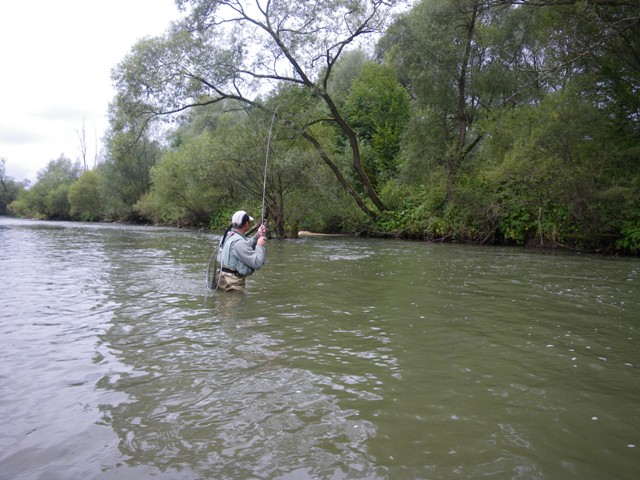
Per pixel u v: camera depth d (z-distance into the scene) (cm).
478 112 1784
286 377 287
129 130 1862
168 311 470
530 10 1373
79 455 199
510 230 1541
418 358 326
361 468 188
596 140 1312
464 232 1662
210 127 3062
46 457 198
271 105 1766
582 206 1300
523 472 186
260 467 189
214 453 200
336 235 2125
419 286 639
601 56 1330
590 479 182
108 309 479
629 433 220
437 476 183
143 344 355
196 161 1948
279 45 1692
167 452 201
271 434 216
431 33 1692
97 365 308
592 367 310
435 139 1792
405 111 2798
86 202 4959
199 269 812
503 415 238
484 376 292
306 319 439
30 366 306
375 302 524
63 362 314
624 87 1357
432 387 274
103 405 247
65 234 2145
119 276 721
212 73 1711
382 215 1994
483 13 1570
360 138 2769
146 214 3741
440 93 1755
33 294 563
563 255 1188
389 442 209
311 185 1850
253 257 587
